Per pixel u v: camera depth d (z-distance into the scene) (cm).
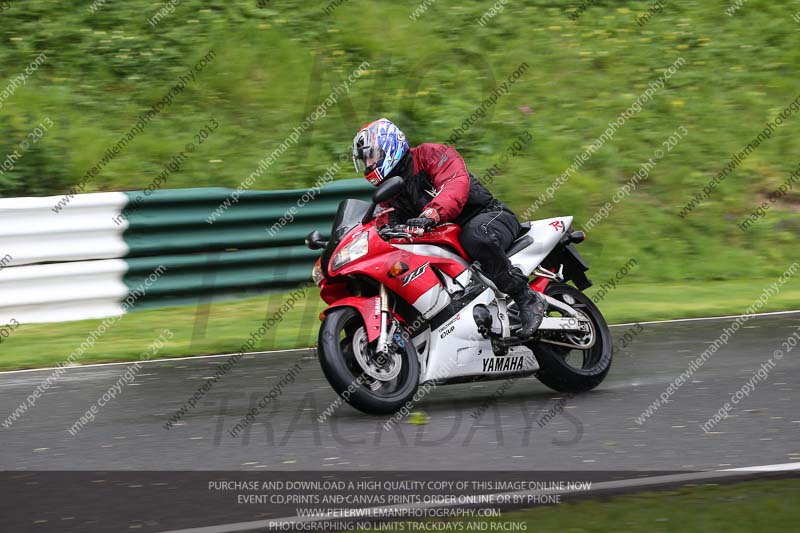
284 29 3597
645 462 1210
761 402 1532
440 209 1460
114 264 2345
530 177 3259
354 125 3291
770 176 3497
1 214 2225
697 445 1288
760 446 1274
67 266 2286
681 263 3089
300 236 2614
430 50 3659
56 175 2888
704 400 1554
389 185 1388
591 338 1648
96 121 3125
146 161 3027
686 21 4106
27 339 2128
